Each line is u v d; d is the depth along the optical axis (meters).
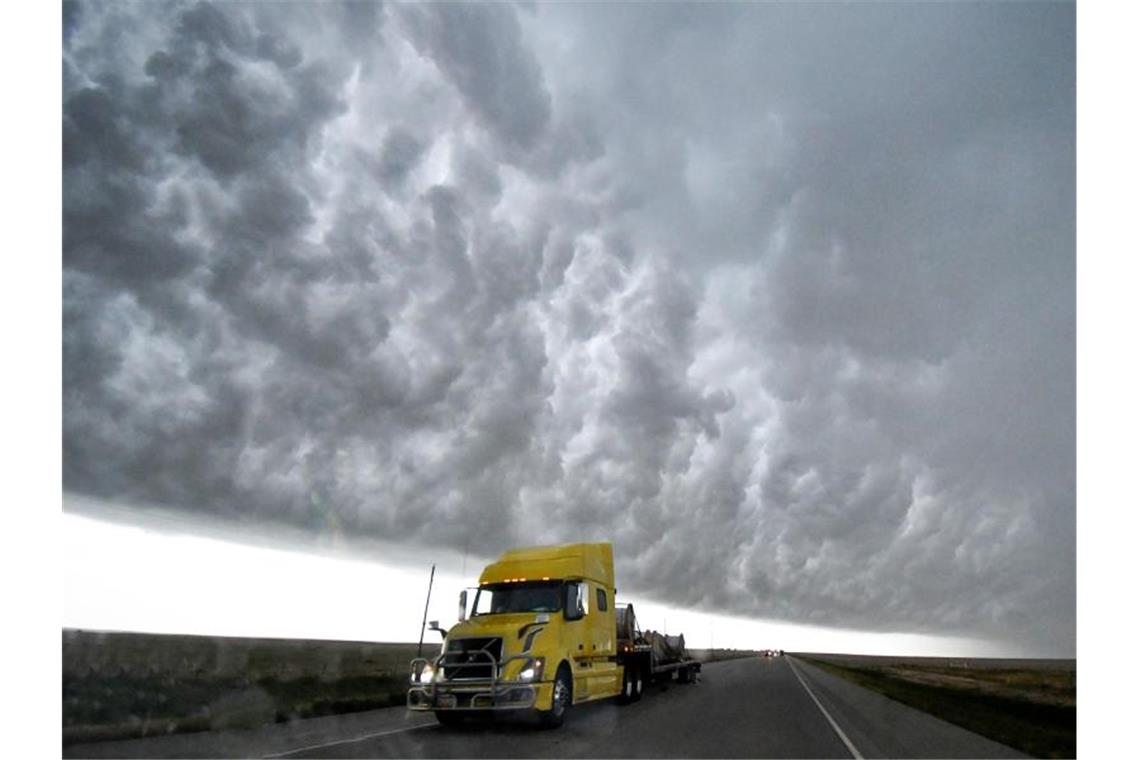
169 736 13.48
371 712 19.53
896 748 13.82
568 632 17.53
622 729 16.06
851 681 43.38
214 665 34.88
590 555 19.59
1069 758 13.22
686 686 33.59
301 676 30.98
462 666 15.76
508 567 18.61
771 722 17.78
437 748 12.80
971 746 14.43
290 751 11.96
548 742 13.77
